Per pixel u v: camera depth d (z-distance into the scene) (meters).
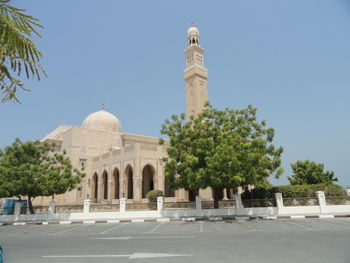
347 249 8.22
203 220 20.38
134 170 35.38
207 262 7.10
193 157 20.47
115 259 7.86
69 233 15.57
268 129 23.14
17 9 4.44
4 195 23.91
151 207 24.58
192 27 54.47
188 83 50.41
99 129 50.84
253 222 17.62
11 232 17.30
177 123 23.25
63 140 47.38
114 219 23.06
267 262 6.91
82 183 43.34
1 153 26.42
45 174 25.19
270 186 24.09
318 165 39.38
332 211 21.16
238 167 19.81
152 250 9.10
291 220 17.88
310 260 6.98
